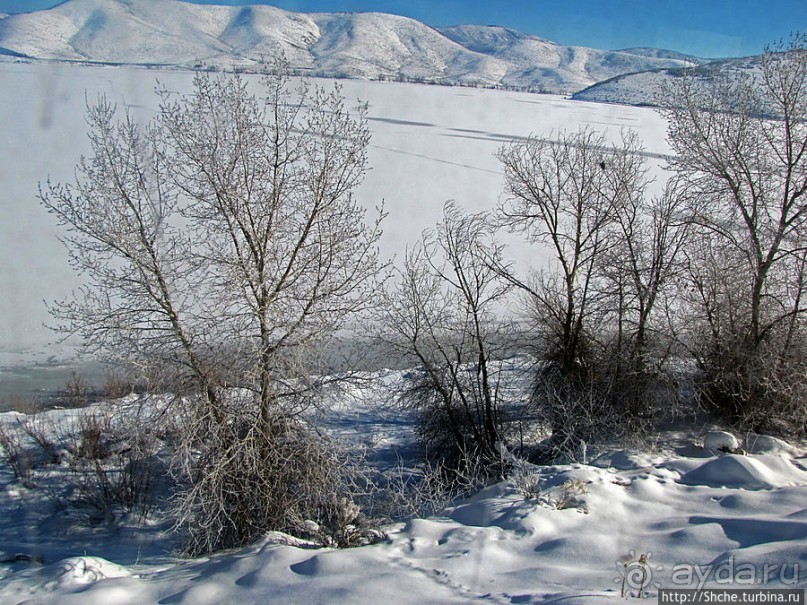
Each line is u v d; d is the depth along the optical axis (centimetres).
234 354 843
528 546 577
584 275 1177
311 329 870
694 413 1034
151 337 823
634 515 645
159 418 823
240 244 877
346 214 898
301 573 536
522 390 1237
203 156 845
